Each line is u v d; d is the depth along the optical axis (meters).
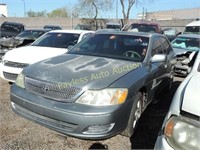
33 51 5.93
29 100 3.34
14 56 5.54
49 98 3.21
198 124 1.71
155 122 4.32
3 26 14.71
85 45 4.80
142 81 3.63
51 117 3.16
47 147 3.31
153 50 4.65
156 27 14.37
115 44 4.61
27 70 3.67
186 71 8.00
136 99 3.51
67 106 3.07
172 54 6.12
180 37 10.35
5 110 4.42
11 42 8.32
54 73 3.38
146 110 4.90
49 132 3.71
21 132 3.67
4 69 5.54
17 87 3.64
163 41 5.62
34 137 3.54
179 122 1.81
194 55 3.41
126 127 3.41
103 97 3.07
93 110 3.00
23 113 3.51
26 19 37.84
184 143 1.75
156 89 4.72
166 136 1.89
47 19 39.38
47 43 6.85
